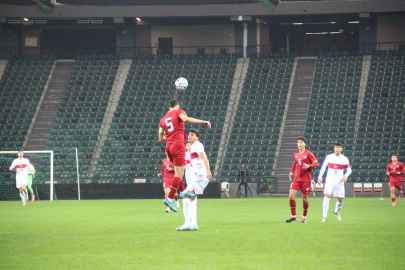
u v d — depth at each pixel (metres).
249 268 13.38
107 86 93.94
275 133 80.75
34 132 86.94
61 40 105.62
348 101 83.31
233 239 18.66
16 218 30.52
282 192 73.44
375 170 71.81
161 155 79.62
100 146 83.06
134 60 98.19
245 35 99.50
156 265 13.81
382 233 20.61
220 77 92.88
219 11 91.19
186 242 17.94
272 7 89.56
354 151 74.88
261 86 89.38
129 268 13.45
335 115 81.12
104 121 88.12
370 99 82.75
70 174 77.75
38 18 94.44
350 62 90.25
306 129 80.06
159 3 91.50
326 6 88.19
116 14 92.88
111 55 99.12
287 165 76.31
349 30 103.75
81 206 45.94
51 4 93.00
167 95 90.56
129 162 79.12
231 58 96.00
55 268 13.52
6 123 88.00
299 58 95.38
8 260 14.70
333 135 78.25
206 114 86.12
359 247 16.75
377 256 15.09
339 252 15.78
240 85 91.25
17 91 93.31
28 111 90.00
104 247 16.97
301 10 88.81
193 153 22.11
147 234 20.48
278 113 84.25
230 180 73.62
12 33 101.94
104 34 105.69
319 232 20.94
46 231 22.31
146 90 92.06
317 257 14.92
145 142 82.44
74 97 91.94
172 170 39.56
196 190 22.06
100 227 24.06
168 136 21.42
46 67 97.69
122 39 100.56
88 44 105.88
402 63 87.25
